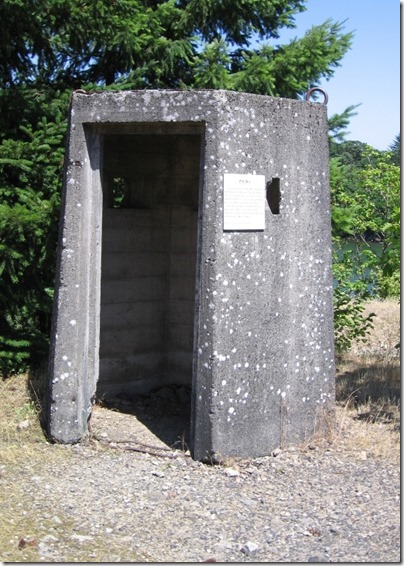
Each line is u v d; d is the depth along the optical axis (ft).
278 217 19.49
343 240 34.24
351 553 14.39
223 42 28.45
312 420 20.42
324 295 20.71
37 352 25.77
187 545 14.66
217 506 16.39
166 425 21.80
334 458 19.36
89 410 20.62
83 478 17.72
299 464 18.89
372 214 35.78
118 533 15.08
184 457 19.01
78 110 19.56
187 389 25.11
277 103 19.38
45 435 20.25
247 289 18.84
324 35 30.83
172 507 16.30
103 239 23.81
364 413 22.93
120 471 18.22
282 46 30.42
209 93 18.26
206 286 18.35
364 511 16.31
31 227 23.53
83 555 14.14
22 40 25.93
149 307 25.20
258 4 29.84
